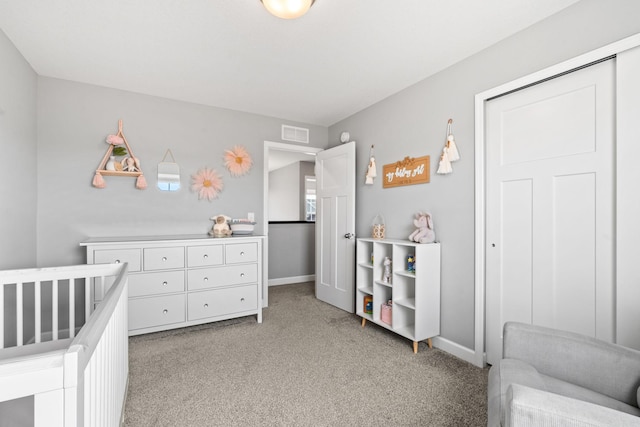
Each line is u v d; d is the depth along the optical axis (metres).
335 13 1.75
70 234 2.65
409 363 2.18
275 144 3.66
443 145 2.43
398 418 1.57
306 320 3.07
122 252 2.46
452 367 2.12
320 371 2.05
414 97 2.71
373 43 2.07
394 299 2.57
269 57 2.26
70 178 2.65
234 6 1.69
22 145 2.24
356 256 3.23
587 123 1.68
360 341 2.56
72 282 1.72
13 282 1.59
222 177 3.35
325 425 1.52
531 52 1.87
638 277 1.47
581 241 1.70
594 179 1.65
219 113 3.33
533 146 1.91
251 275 2.98
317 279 3.85
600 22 1.58
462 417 1.58
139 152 2.93
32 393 0.57
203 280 2.77
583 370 1.16
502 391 1.09
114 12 1.74
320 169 3.83
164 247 2.60
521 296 1.97
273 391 1.81
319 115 3.60
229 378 1.96
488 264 2.15
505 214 2.06
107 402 1.03
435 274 2.41
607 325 1.60
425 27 1.89
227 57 2.26
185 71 2.49
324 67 2.42
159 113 3.02
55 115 2.59
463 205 2.27
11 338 2.00
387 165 3.00
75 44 2.08
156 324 2.58
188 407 1.65
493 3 1.67
